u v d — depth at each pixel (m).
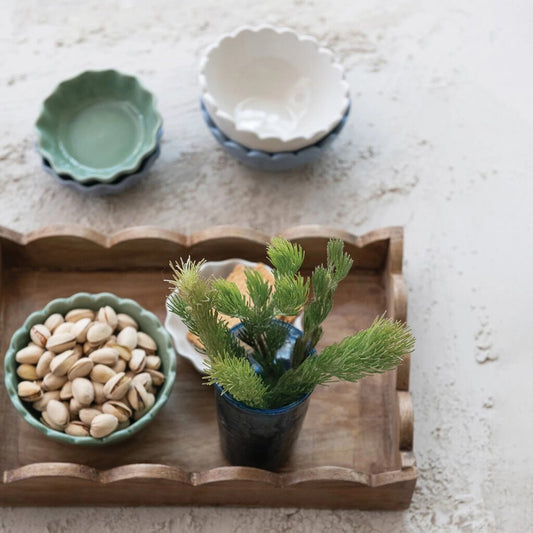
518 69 1.30
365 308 1.09
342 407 1.05
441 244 1.20
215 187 1.21
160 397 1.01
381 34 1.32
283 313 0.87
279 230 1.20
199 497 1.02
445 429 1.10
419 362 1.13
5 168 1.21
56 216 1.19
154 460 1.02
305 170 1.23
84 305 1.04
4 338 1.07
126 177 1.17
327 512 1.05
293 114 1.22
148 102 1.21
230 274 1.07
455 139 1.26
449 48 1.31
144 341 1.03
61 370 1.00
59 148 1.20
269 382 0.92
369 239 1.07
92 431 0.98
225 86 1.22
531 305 1.17
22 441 1.02
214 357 0.88
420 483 1.08
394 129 1.26
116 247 1.08
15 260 1.09
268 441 0.97
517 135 1.26
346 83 1.19
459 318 1.16
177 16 1.32
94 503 1.03
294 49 1.21
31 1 1.31
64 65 1.28
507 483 1.08
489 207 1.22
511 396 1.12
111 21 1.31
